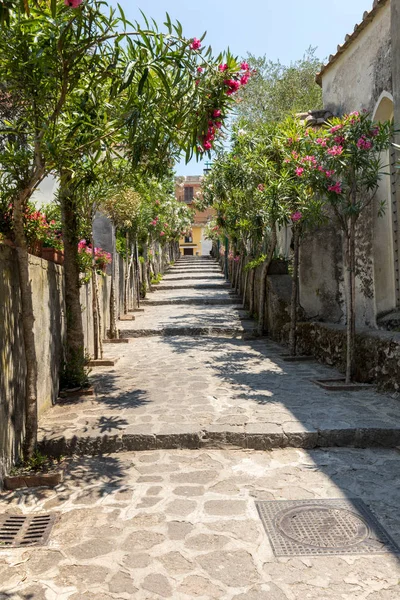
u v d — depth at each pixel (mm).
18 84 4250
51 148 4234
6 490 4477
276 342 11711
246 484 4477
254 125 16703
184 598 2928
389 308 8367
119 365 9422
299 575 3127
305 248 10453
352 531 3633
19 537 3654
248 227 12594
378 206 8336
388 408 6195
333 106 10188
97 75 4422
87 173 5484
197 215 66000
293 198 8891
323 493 4270
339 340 8617
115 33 4062
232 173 11344
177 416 5977
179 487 4438
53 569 3244
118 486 4484
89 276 9641
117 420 5863
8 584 3096
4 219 5203
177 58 4109
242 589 2996
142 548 3463
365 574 3127
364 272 8742
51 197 8930
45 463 4953
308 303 10469
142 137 4543
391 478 4578
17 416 4977
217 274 29906
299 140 8055
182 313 16062
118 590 3014
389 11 7840
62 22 3971
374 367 7277
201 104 4402
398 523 3746
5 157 4594
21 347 5211
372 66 8500
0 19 2789
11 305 4941
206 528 3713
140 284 19297
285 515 3883
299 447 5371
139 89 3936
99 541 3566
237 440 5379
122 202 10484
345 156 6828
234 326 13375
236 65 4395
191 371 8719
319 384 7477
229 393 7090
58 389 7086
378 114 8250
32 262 5945
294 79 18250
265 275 12398
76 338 7414
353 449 5352
